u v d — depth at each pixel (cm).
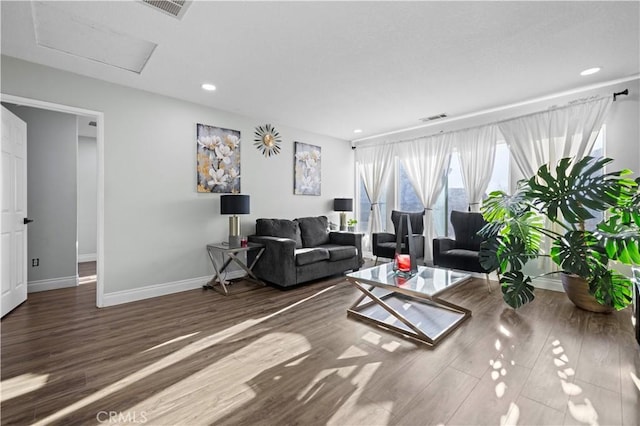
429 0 192
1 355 208
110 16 208
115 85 320
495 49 254
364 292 272
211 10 201
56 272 389
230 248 362
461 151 448
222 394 165
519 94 356
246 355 208
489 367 190
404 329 244
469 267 369
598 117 329
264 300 332
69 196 401
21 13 204
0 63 260
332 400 159
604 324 257
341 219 543
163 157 355
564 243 283
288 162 495
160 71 292
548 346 218
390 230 557
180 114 370
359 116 440
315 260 397
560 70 294
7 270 287
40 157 382
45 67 280
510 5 198
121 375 183
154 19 211
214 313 291
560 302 318
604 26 221
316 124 484
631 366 190
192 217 381
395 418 145
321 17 209
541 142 370
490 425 140
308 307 309
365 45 246
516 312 290
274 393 166
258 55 262
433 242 409
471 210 435
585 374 181
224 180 411
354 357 204
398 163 551
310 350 215
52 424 142
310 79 312
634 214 251
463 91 346
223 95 356
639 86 311
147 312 294
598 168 259
